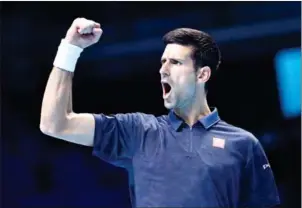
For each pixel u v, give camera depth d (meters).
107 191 18.59
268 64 17.39
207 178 4.59
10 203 18.31
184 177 4.56
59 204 18.45
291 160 16.89
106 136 4.77
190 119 4.96
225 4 16.48
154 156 4.67
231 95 18.14
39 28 18.03
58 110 4.54
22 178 18.62
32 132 19.16
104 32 17.56
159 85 18.80
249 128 17.83
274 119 17.55
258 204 5.06
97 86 19.19
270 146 17.27
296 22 15.80
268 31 16.09
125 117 4.91
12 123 19.02
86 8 17.56
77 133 4.67
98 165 18.91
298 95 16.14
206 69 4.96
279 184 16.78
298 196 16.48
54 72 4.64
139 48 17.41
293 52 15.98
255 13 16.25
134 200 4.84
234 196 4.74
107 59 17.91
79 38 4.68
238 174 4.79
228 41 16.45
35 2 17.39
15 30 17.86
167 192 4.52
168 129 4.84
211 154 4.71
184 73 4.80
